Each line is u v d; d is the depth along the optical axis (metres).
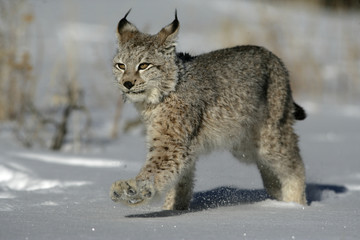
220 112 10.18
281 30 28.00
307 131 22.55
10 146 16.42
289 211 9.18
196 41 34.16
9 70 18.59
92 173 13.07
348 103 30.14
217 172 13.66
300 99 28.56
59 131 17.33
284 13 30.92
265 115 10.88
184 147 9.40
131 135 20.39
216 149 10.52
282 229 7.33
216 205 10.20
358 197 11.71
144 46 9.56
